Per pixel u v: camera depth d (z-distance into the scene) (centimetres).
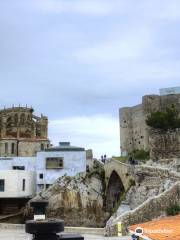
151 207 4228
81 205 6412
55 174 7125
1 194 6531
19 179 6712
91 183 6744
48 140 9088
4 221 6388
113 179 6750
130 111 8675
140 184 5853
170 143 6994
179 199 4400
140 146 8181
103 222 6362
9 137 8925
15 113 10031
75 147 7331
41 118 10175
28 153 8831
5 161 7519
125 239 3541
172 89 8356
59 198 6397
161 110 7981
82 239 807
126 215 4100
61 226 711
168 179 5484
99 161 7938
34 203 797
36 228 698
